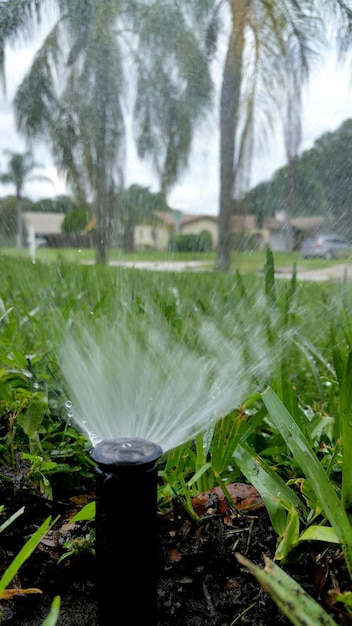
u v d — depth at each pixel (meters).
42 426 0.90
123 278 1.24
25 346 1.32
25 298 1.78
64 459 0.87
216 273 1.21
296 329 1.08
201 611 0.60
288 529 0.63
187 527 0.70
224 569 0.64
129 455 0.48
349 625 0.55
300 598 0.48
